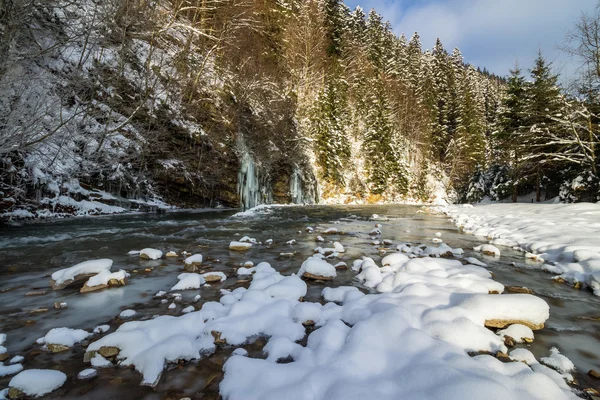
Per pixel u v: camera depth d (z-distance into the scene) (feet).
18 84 26.25
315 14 128.06
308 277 14.14
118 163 43.24
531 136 64.03
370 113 122.11
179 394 6.29
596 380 6.89
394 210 64.90
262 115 81.71
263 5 97.60
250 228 32.71
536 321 9.23
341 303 11.18
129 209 44.01
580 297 12.37
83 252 19.72
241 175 68.69
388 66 158.20
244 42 84.84
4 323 9.55
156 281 13.85
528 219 30.71
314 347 7.72
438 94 161.27
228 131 68.23
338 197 102.42
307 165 94.79
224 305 10.50
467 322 8.25
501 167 98.43
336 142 105.60
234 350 7.97
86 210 37.78
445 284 11.94
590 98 54.13
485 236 27.91
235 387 6.23
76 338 8.46
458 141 143.74
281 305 10.17
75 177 38.27
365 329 7.86
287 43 108.68
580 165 56.39
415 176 135.64
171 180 53.11
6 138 24.34
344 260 18.19
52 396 6.17
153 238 25.45
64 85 34.09
